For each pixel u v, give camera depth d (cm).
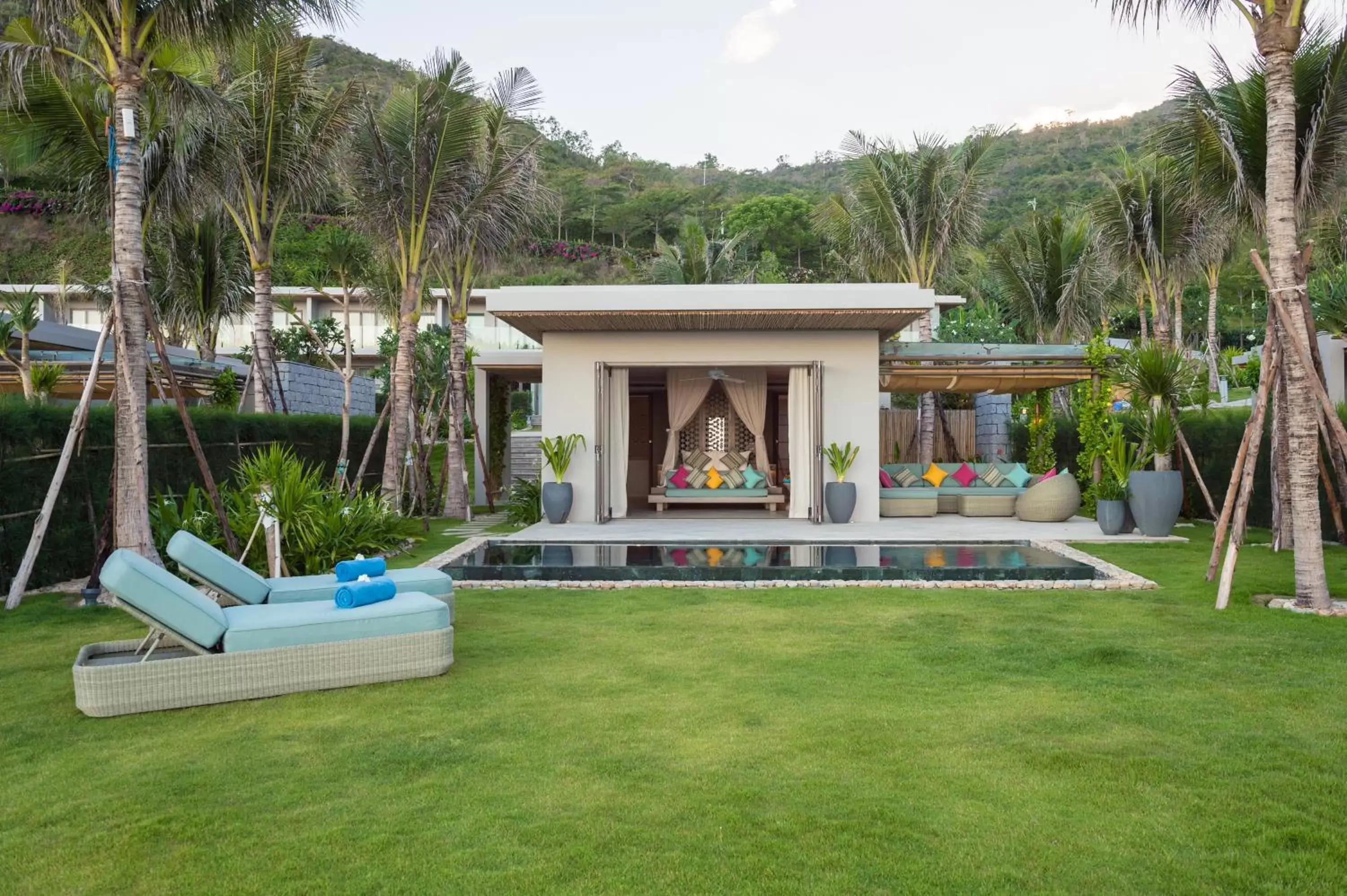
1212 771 341
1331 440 793
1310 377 641
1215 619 614
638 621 626
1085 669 490
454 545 1075
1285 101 647
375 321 3266
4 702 450
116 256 727
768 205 4978
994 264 2361
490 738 386
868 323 1180
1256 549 969
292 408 1783
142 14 747
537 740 383
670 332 1259
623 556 925
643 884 259
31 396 973
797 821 300
